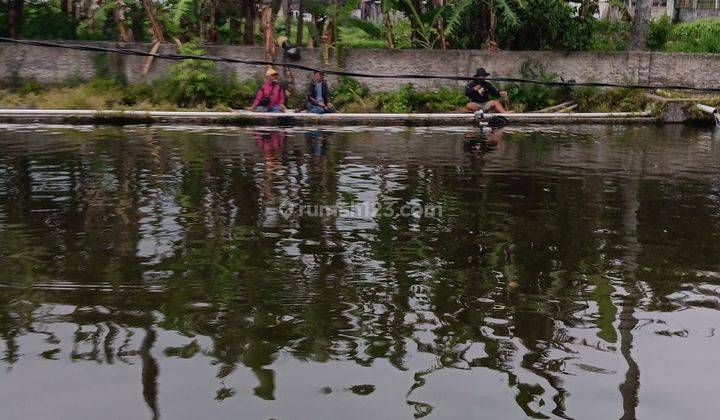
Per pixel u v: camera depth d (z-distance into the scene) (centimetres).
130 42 1568
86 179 747
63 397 294
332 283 431
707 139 1245
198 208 624
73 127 1244
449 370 321
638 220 608
